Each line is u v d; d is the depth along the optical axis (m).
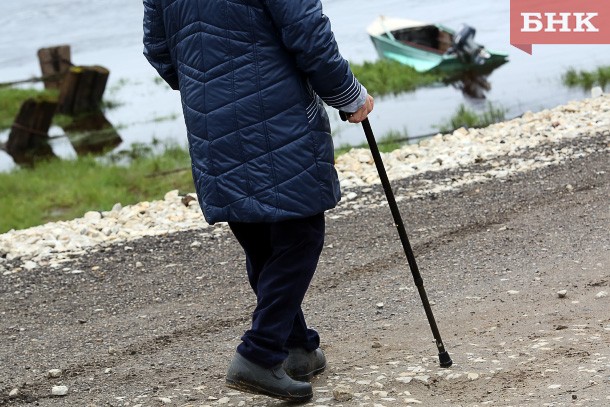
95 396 8.67
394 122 35.06
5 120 44.91
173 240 15.25
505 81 40.88
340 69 6.81
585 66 41.97
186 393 8.38
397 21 49.66
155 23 7.35
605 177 16.19
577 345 8.48
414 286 11.64
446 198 16.19
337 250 13.76
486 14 61.12
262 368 7.21
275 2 6.58
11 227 23.61
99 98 46.31
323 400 7.58
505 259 12.32
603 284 10.65
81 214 24.09
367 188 17.83
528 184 16.44
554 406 6.88
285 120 6.85
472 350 8.77
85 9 88.62
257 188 6.88
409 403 7.38
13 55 68.94
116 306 12.08
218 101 6.85
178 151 32.53
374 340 9.55
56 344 10.61
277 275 7.14
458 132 23.61
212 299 12.02
